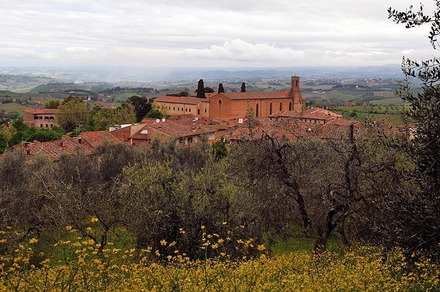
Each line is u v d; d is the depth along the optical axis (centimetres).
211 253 1770
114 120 10500
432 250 954
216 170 2395
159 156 4194
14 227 1814
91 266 838
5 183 2931
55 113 12531
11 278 740
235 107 12306
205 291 893
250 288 880
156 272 1013
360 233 1861
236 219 1959
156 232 1861
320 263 1377
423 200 934
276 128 3253
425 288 977
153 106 12988
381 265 1156
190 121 10456
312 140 2236
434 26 928
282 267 1232
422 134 915
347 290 970
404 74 943
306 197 1953
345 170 1798
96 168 3647
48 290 707
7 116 15412
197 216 1902
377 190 1519
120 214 1825
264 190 2030
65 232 1692
